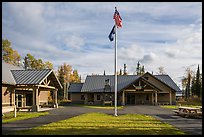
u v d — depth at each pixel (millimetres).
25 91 32594
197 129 12688
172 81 50281
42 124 14336
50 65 63656
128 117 19125
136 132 11375
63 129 12180
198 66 59500
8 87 26688
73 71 82062
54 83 33531
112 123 14828
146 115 21469
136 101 47594
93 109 31125
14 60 50625
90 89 49219
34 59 62062
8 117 18906
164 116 20656
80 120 16516
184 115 19906
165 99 47719
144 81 44281
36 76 27844
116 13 20766
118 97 47531
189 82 69438
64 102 53281
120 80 51062
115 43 20797
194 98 60469
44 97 38375
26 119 17469
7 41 48875
